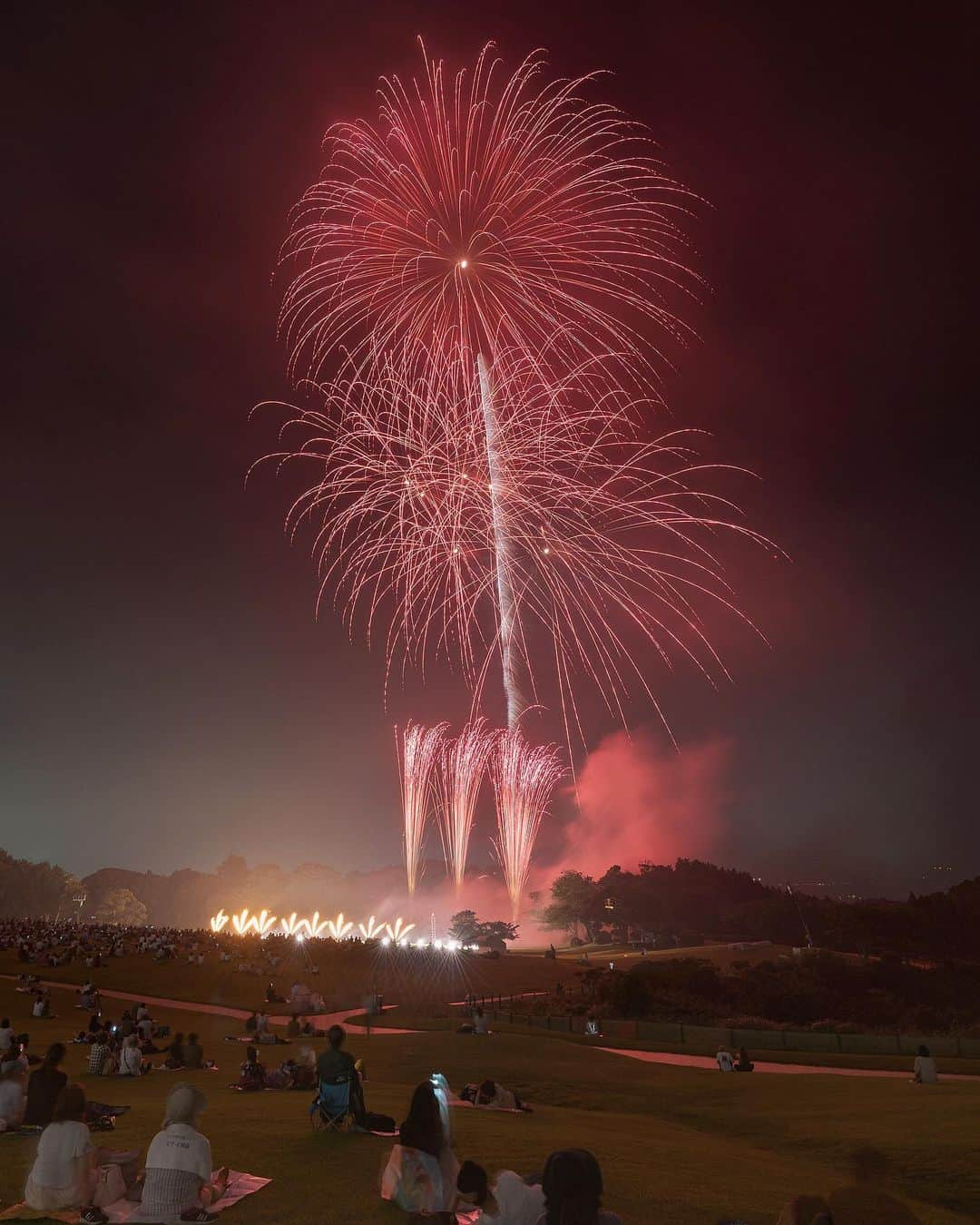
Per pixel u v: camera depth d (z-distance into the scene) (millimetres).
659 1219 13516
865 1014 88062
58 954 80188
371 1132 17141
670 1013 77438
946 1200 18297
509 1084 33000
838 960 109688
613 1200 14461
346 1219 11867
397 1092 26266
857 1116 26188
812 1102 29234
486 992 85000
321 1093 17344
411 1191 12109
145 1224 11312
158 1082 27422
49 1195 11695
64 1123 12000
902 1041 48219
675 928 159000
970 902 150875
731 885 172000
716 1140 23516
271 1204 12492
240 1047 40469
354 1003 69750
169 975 73875
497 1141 18359
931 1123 24297
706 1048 51344
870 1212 8812
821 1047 49875
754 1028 69500
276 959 83250
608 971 92188
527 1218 9484
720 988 89875
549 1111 26000
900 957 119000
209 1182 12031
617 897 166500
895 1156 21062
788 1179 17828
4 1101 16297
